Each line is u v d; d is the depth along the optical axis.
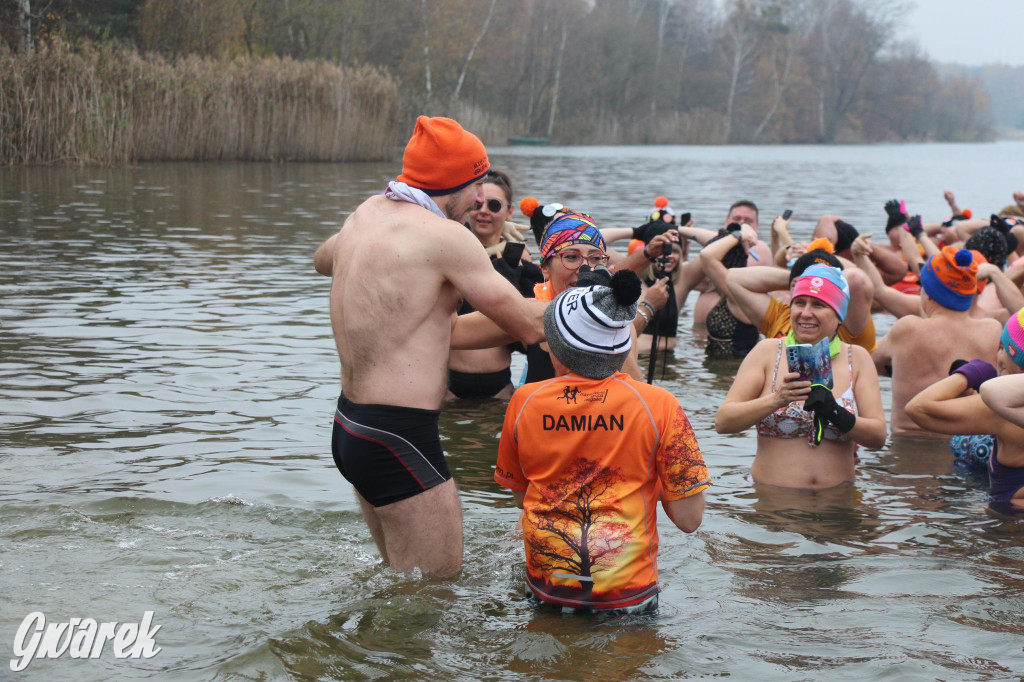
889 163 44.66
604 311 3.21
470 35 54.88
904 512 4.46
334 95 28.34
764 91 83.69
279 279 10.08
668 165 36.00
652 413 3.27
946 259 5.75
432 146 3.54
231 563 3.66
